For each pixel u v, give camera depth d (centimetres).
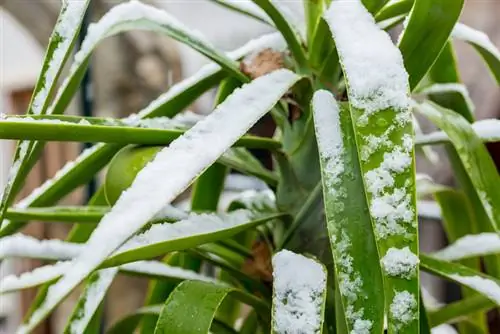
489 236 106
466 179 114
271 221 102
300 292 78
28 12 203
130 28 99
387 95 75
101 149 98
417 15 81
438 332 138
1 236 100
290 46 96
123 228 71
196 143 76
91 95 168
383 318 74
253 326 109
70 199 184
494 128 98
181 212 90
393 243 72
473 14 240
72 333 96
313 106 83
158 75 206
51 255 101
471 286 90
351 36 78
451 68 112
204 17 269
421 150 134
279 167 98
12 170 84
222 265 101
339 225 77
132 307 183
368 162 73
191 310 81
